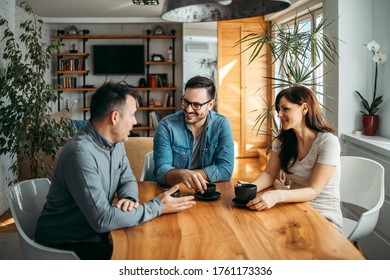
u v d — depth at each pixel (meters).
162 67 7.92
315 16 4.89
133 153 3.95
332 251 1.14
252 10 1.48
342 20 3.49
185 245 1.19
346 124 3.56
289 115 1.88
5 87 3.77
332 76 3.66
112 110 1.51
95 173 1.44
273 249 1.16
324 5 4.32
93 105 1.53
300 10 5.11
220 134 2.14
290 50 3.61
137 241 1.23
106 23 7.57
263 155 6.27
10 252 3.00
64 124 4.13
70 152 1.46
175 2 1.19
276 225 1.35
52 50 4.31
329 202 1.87
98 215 1.36
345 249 1.15
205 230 1.31
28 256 1.28
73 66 7.64
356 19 3.50
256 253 1.13
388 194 2.69
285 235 1.26
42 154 4.21
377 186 1.96
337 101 3.56
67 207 1.54
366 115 3.39
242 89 6.65
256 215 1.46
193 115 2.03
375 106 3.36
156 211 1.44
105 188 1.59
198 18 1.52
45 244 1.58
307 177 1.92
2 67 3.97
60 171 1.50
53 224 1.57
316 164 1.83
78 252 1.55
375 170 2.00
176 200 1.52
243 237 1.25
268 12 1.44
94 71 7.77
